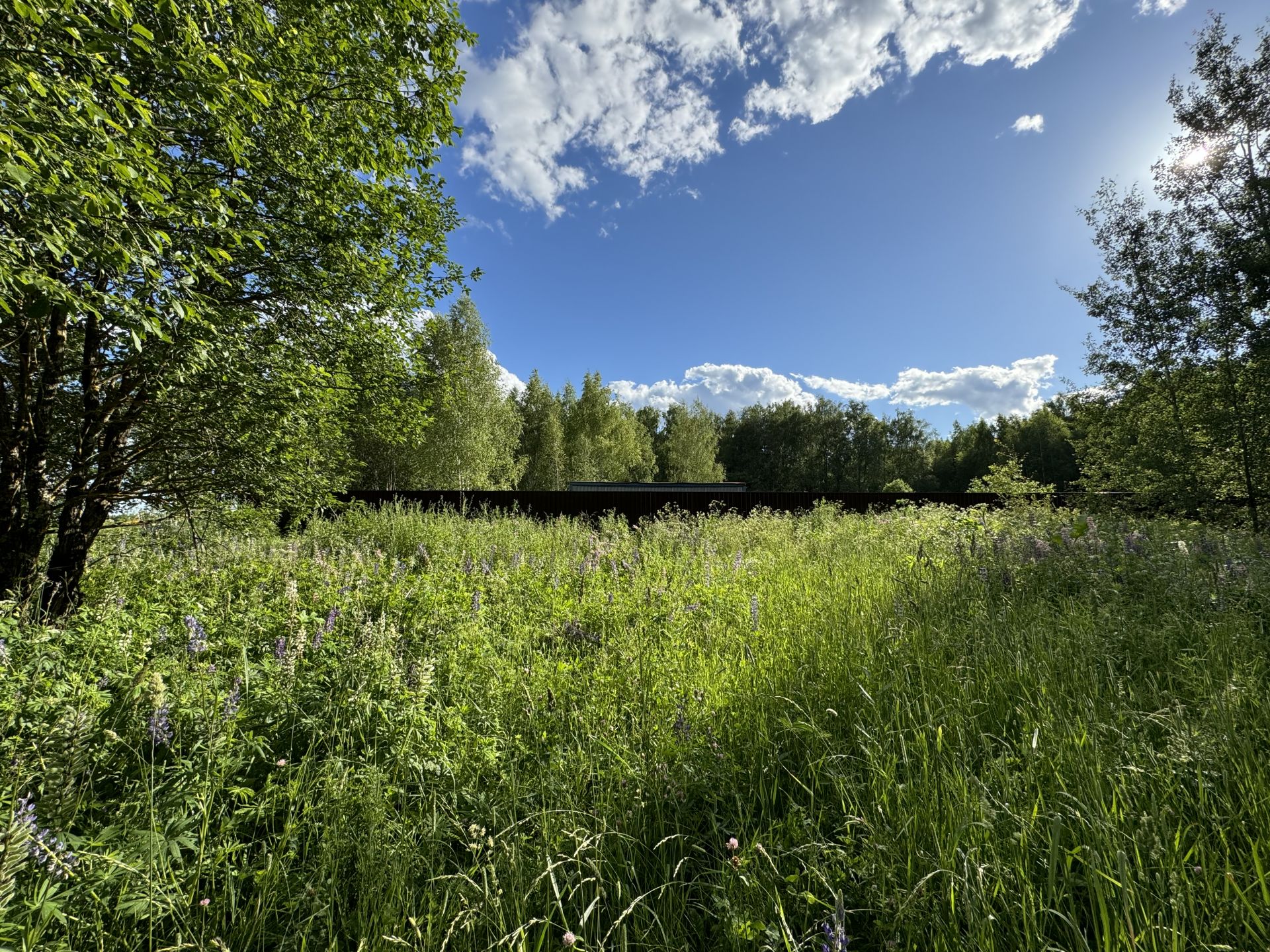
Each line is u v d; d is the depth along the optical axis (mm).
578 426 52656
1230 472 9906
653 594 5562
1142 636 3488
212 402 5625
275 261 6121
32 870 1494
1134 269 10867
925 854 1771
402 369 7707
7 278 3174
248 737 2277
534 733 2848
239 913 1682
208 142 5395
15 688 2213
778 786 2377
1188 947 1422
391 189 7055
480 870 1885
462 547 9219
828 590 5656
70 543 5660
